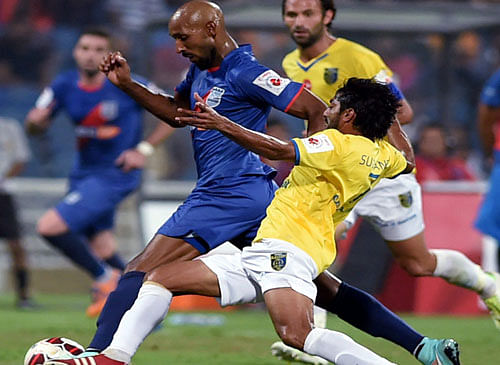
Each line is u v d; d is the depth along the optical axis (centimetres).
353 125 1552
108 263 3291
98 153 3166
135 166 2948
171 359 2089
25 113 5188
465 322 3222
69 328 2755
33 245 4306
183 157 4766
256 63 1667
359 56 2055
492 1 5397
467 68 5231
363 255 3472
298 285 1511
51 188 4378
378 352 2291
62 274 4303
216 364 2019
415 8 4084
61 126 4966
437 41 5078
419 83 5119
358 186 1552
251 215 1716
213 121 1455
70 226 3147
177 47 1683
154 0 5256
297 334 1483
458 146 4672
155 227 4025
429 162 3762
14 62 5272
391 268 3494
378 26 4325
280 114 4828
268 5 3925
